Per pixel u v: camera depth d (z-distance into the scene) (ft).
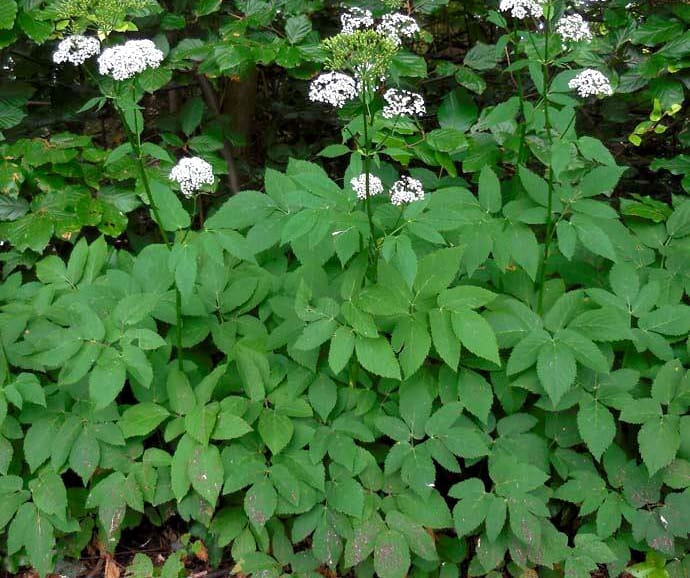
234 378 2.78
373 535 2.53
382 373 2.49
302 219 2.39
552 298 2.85
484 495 2.52
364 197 2.49
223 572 2.81
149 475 2.61
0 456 2.61
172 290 2.91
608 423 2.53
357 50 2.45
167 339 2.83
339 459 2.57
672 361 2.62
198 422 2.54
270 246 2.87
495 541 2.57
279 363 2.79
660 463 2.46
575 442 2.69
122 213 3.22
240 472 2.54
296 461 2.60
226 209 2.92
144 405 2.67
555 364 2.49
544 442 2.67
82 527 2.77
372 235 2.53
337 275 2.97
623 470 2.61
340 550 2.55
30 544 2.56
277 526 2.69
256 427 2.68
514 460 2.56
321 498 2.58
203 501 2.66
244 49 3.16
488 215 2.81
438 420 2.60
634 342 2.66
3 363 2.64
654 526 2.52
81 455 2.61
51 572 2.69
